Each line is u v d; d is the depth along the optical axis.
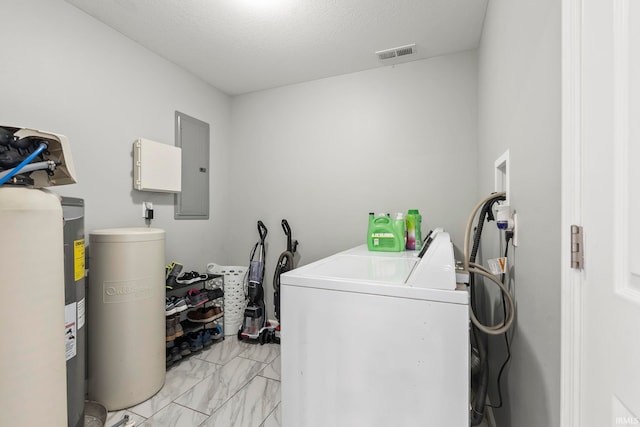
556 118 0.71
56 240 0.95
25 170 0.96
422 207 2.47
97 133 1.95
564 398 0.66
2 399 0.81
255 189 3.12
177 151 2.43
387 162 2.59
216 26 2.05
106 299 1.68
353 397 0.77
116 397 1.68
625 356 0.48
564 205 0.66
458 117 2.37
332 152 2.79
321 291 0.81
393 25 2.04
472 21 1.98
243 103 3.19
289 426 0.84
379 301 0.75
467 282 0.92
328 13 1.92
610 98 0.52
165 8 1.86
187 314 2.54
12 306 0.83
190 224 2.72
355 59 2.49
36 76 1.64
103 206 1.98
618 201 0.50
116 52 2.07
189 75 2.71
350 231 2.72
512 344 1.12
